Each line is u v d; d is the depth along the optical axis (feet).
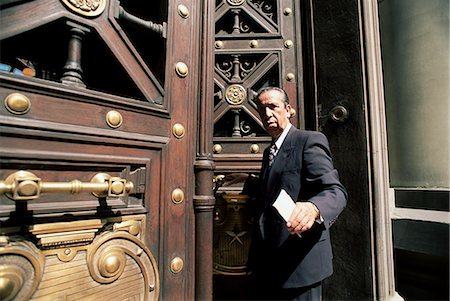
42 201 1.62
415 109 3.57
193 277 2.38
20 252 1.47
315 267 2.44
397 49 3.81
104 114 1.96
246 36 4.16
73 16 1.90
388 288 3.09
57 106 1.75
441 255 3.05
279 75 4.05
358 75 3.43
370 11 3.48
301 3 4.24
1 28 1.59
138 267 2.01
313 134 2.63
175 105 2.43
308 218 1.98
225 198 3.56
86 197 1.82
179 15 2.56
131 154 2.09
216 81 4.12
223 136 4.17
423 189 3.43
